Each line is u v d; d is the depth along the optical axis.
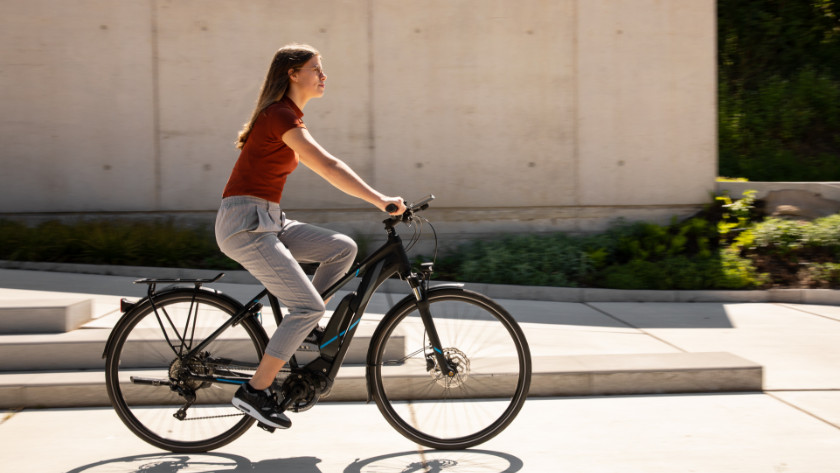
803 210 8.07
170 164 8.02
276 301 3.12
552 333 5.15
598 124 8.20
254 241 2.86
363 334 4.07
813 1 12.90
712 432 3.27
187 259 7.25
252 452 3.07
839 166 10.52
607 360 4.11
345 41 8.01
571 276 7.21
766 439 3.18
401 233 8.13
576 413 3.56
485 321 3.20
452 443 3.09
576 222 8.27
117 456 3.01
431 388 3.58
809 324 5.60
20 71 7.87
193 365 3.06
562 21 8.09
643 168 8.25
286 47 2.95
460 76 8.09
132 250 7.09
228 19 7.94
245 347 3.40
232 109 8.00
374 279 3.08
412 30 8.04
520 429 3.34
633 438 3.21
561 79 8.14
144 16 7.88
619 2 8.12
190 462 2.95
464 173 8.15
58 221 7.77
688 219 8.24
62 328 4.28
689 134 8.25
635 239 7.82
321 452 3.07
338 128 8.06
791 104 11.65
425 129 8.11
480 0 8.05
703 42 8.19
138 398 3.54
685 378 3.89
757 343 4.95
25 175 7.95
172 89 7.96
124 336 3.12
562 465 2.91
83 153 7.96
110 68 7.91
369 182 8.12
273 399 2.91
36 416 3.50
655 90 8.20
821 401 3.71
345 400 3.76
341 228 8.10
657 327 5.45
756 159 10.77
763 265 7.21
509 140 8.16
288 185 8.05
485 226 8.21
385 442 3.19
